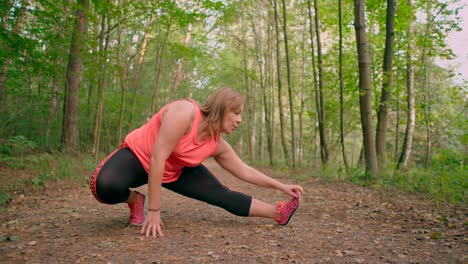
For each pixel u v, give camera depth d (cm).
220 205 312
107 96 1609
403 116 1462
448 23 918
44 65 967
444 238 272
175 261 215
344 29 1263
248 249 239
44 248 240
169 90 2594
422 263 213
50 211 384
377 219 357
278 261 216
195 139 278
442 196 509
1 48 859
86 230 291
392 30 830
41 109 1210
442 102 1309
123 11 1055
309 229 302
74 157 1005
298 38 1945
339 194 575
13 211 381
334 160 1049
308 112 1598
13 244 250
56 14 905
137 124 1962
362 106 764
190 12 1151
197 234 280
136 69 1948
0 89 1007
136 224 305
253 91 2639
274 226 313
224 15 1497
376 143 841
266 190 630
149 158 280
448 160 804
